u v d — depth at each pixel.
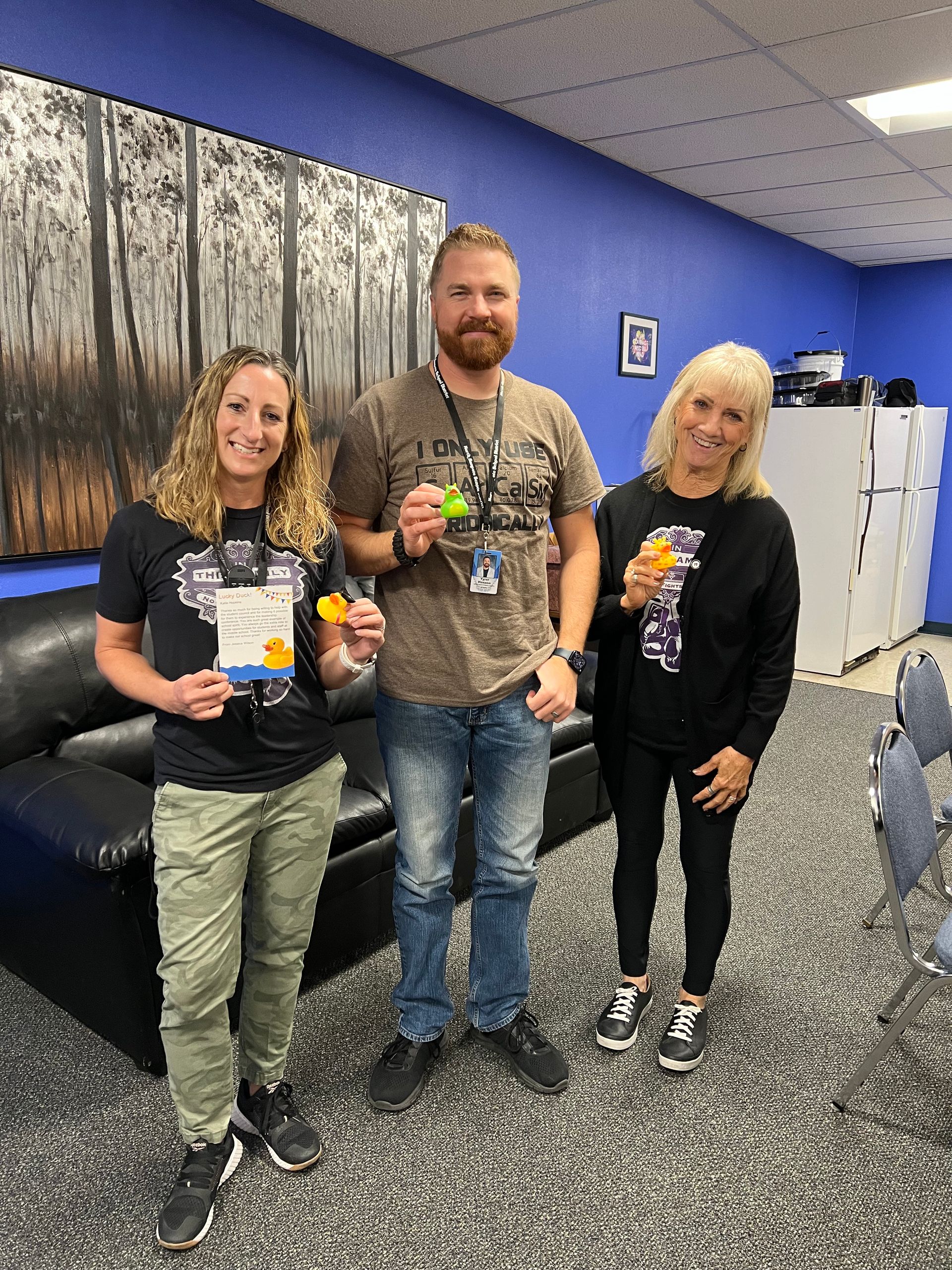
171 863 1.37
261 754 1.39
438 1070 1.87
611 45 2.92
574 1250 1.45
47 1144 1.65
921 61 3.04
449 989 2.15
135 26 2.36
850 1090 1.75
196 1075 1.44
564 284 4.03
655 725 1.79
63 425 2.34
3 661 2.10
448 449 1.55
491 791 1.70
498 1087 1.82
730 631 1.69
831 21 2.73
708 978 1.89
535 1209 1.52
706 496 1.72
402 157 3.17
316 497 1.46
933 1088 1.84
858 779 3.66
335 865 2.08
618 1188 1.57
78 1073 1.84
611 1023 1.95
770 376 1.63
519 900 1.74
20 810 1.86
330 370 3.00
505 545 1.58
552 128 3.75
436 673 1.58
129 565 1.35
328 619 1.36
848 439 5.14
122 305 2.41
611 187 4.20
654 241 4.54
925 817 1.84
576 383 4.23
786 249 5.73
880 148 3.96
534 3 2.62
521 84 3.26
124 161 2.35
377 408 1.58
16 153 2.13
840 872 2.82
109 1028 1.86
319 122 2.87
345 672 1.43
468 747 1.68
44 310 2.25
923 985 2.18
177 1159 1.62
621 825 1.91
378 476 1.60
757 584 1.66
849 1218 1.51
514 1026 1.84
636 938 1.96
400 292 3.22
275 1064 1.62
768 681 1.73
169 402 2.56
